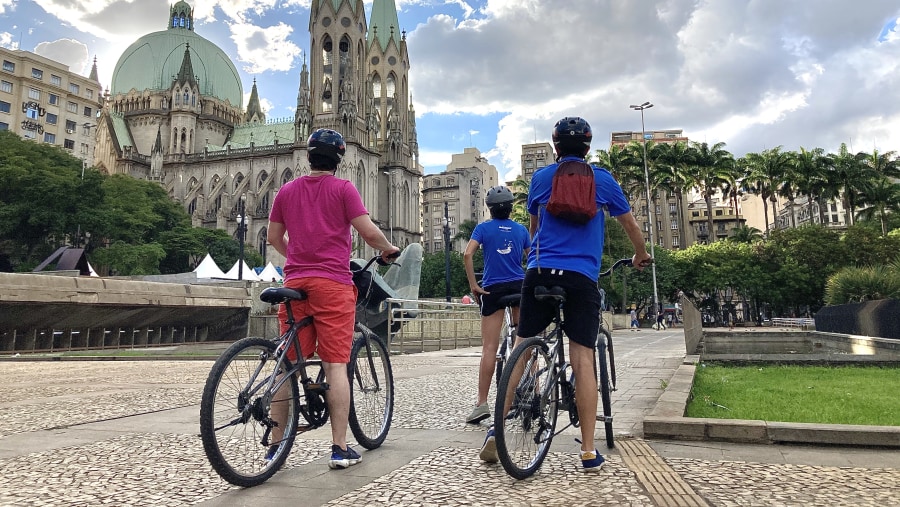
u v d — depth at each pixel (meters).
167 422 6.12
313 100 100.56
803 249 62.56
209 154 108.38
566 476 3.81
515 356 3.76
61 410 7.02
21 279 20.19
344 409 4.17
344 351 4.18
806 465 4.00
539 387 3.98
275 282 32.25
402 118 115.31
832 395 7.18
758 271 63.41
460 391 8.38
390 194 107.75
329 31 100.44
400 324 17.91
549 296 3.84
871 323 14.84
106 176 77.88
